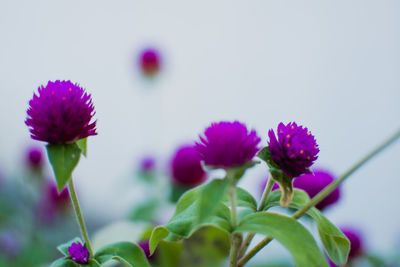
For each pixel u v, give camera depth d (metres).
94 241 0.39
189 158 0.49
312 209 0.29
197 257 0.41
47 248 0.59
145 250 0.36
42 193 0.60
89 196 0.79
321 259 0.25
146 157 0.58
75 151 0.27
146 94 0.70
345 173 0.27
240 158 0.25
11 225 0.59
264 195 0.29
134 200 0.55
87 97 0.27
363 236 0.43
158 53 0.69
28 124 0.27
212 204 0.24
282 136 0.27
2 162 0.74
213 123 0.26
